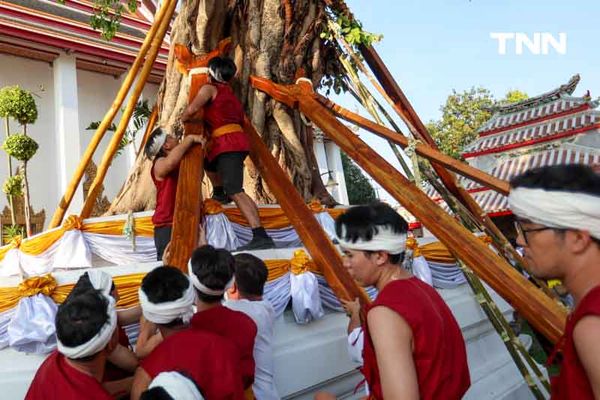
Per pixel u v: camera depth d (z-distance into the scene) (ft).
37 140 60.95
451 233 11.83
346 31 21.18
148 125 23.21
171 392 5.43
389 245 6.89
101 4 24.52
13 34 57.11
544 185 5.23
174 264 11.03
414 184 14.19
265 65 22.04
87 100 67.77
